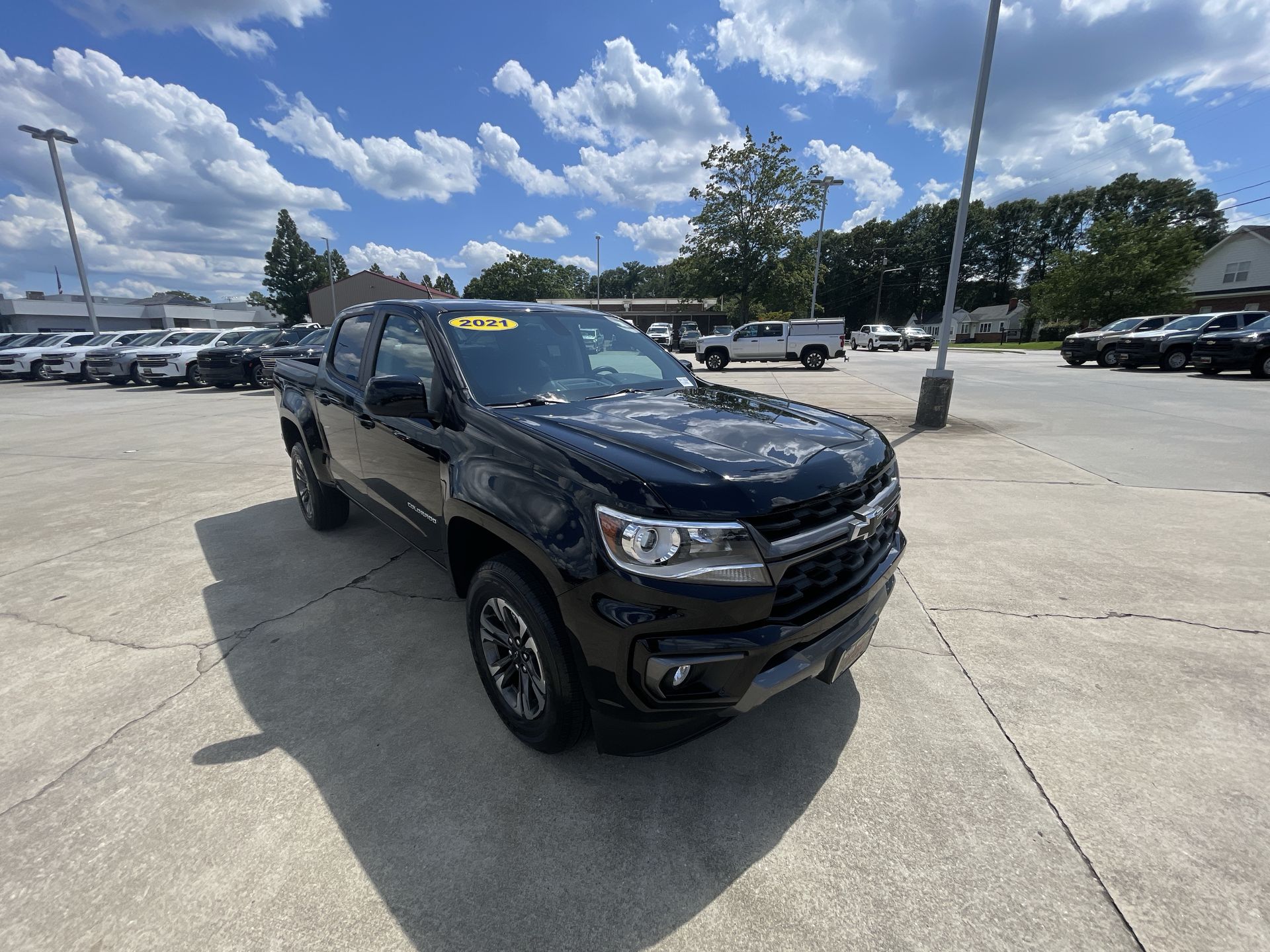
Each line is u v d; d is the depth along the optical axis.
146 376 16.45
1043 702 2.55
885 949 1.55
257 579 3.81
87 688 2.67
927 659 2.89
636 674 1.82
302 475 4.68
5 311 47.44
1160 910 1.64
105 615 3.36
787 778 2.15
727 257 35.03
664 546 1.76
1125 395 12.04
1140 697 2.57
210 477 6.44
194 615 3.35
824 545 1.97
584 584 1.83
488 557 2.45
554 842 1.88
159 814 1.97
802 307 38.81
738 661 1.80
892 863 1.80
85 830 1.90
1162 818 1.94
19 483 6.24
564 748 2.18
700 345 23.14
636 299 74.69
